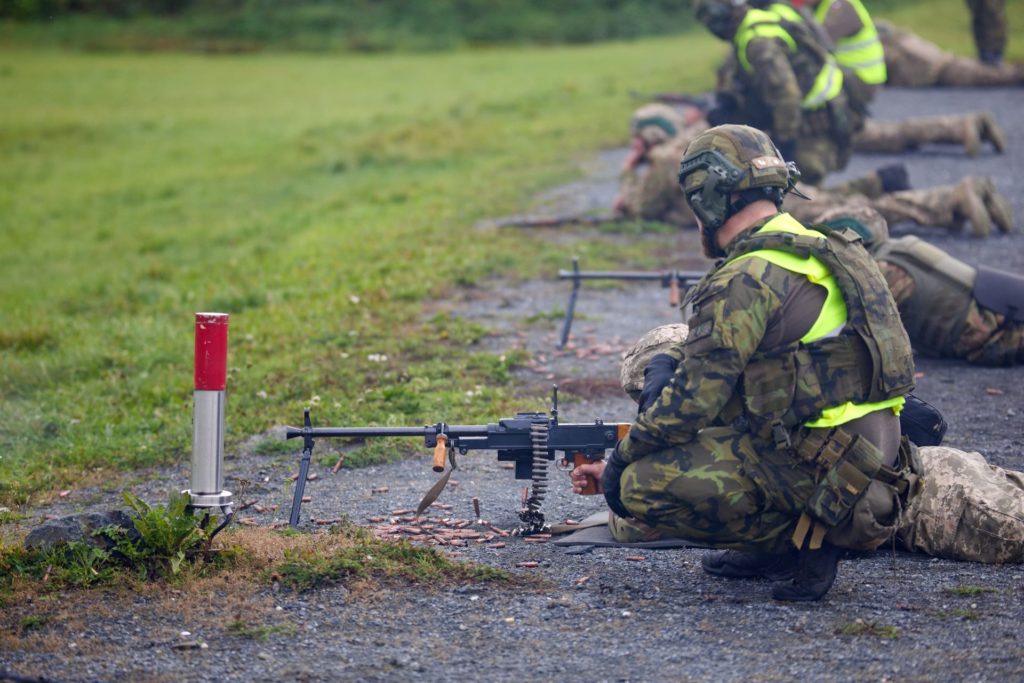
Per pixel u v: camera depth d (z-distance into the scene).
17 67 100.50
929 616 11.23
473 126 56.41
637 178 34.75
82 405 21.12
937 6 90.81
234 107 76.44
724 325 10.87
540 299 27.30
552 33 114.00
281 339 24.38
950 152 42.78
